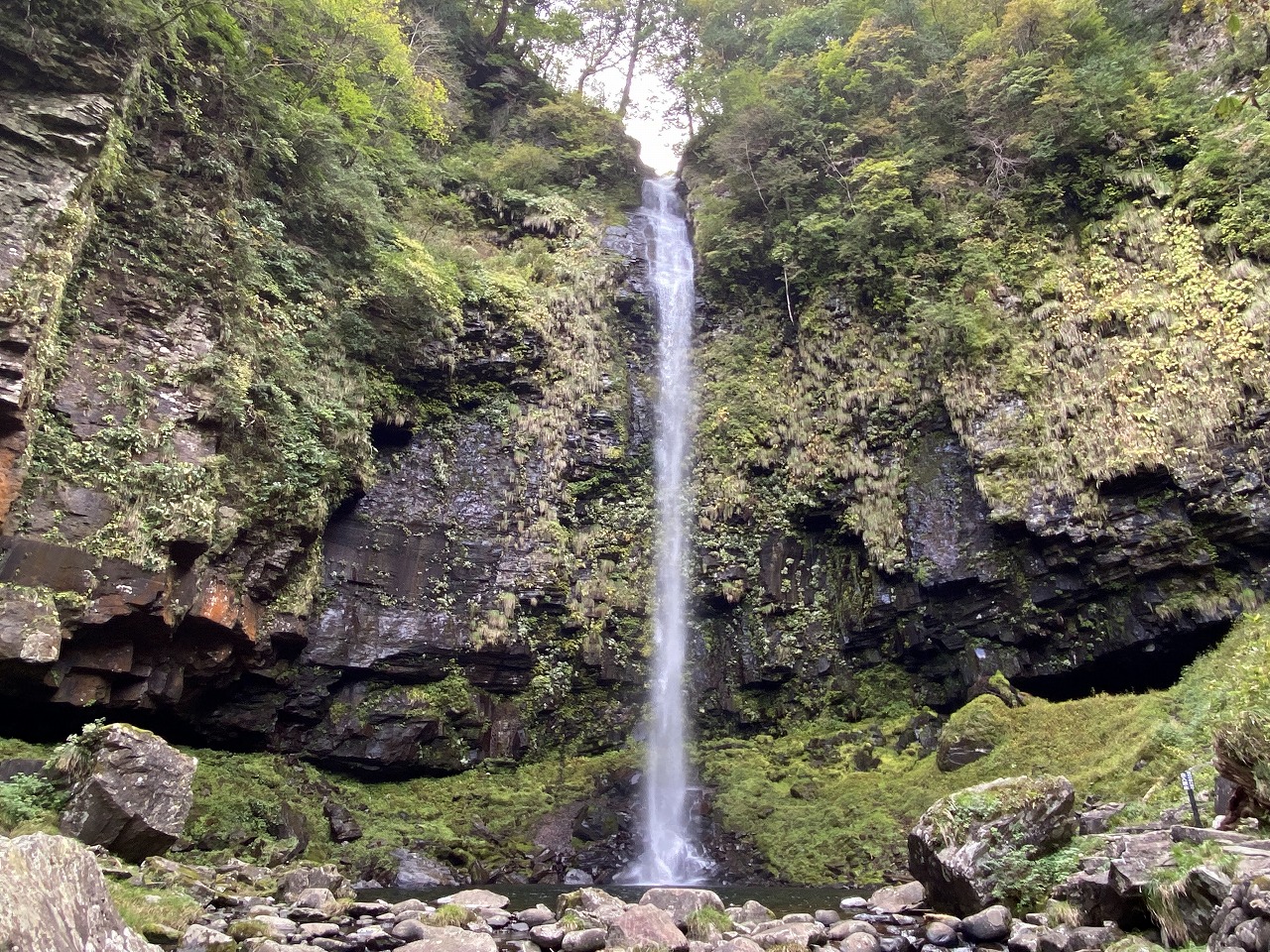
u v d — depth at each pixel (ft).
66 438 40.16
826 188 79.71
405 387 63.16
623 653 64.64
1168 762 39.83
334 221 59.88
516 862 50.55
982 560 59.82
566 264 77.61
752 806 55.21
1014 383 61.72
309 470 51.11
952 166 73.87
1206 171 61.36
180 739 48.08
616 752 61.62
